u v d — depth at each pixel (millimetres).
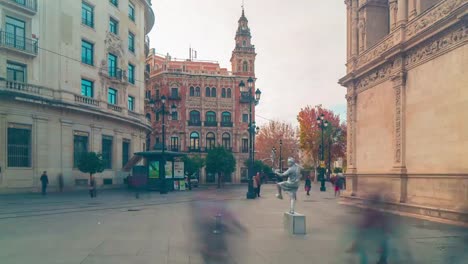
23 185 26938
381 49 17828
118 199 22125
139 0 43094
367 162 19141
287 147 77562
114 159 36625
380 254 6355
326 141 63094
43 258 7055
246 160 59094
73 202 19594
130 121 38812
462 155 12086
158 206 17844
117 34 38469
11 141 26531
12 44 27156
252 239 9047
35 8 28719
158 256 7238
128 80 40812
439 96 13359
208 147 62938
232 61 66812
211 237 9203
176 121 62281
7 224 11562
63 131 30250
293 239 9047
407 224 11547
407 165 15266
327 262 6863
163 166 29719
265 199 22953
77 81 31922
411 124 15094
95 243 8492
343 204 19031
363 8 20422
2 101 25812
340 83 22406
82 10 33406
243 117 64188
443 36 13172
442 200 12875
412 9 15273
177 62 66188
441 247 8094
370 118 18891
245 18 66125
